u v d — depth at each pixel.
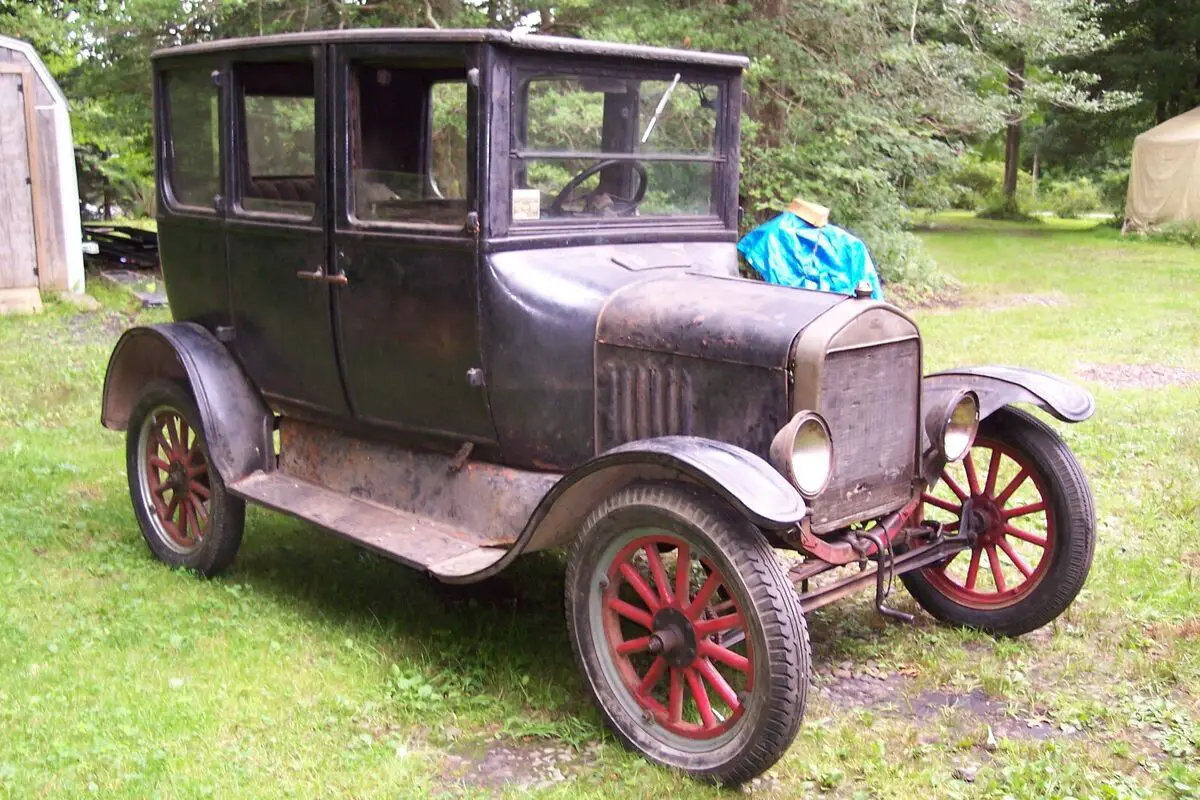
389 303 3.82
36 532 4.99
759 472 2.94
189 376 4.42
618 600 3.31
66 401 7.55
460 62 3.52
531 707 3.56
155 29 10.45
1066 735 3.43
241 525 4.54
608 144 3.85
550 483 3.66
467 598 4.46
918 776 3.14
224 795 2.95
